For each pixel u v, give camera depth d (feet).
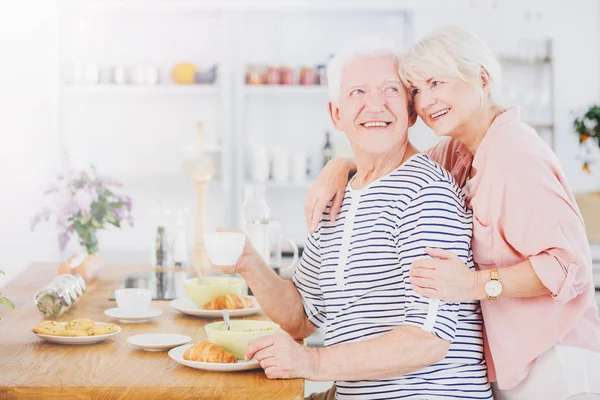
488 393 5.38
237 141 14.87
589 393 5.03
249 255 5.86
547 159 5.24
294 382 4.72
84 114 15.64
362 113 5.48
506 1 16.05
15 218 13.66
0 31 13.32
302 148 15.76
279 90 14.80
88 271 8.07
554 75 15.98
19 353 5.35
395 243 5.36
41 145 14.21
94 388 4.57
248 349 4.93
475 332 5.38
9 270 13.34
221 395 4.56
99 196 8.94
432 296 4.95
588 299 5.19
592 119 14.62
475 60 5.45
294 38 15.78
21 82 13.79
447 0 16.11
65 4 14.61
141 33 15.66
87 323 5.82
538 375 5.20
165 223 9.44
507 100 5.66
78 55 15.64
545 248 5.06
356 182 5.76
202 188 10.10
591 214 14.16
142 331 6.03
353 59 5.58
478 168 5.43
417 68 5.46
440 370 5.19
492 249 5.25
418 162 5.50
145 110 15.67
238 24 14.79
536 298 5.19
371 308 5.42
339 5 14.75
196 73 14.90
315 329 6.26
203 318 6.53
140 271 9.04
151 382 4.66
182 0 14.79
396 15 15.57
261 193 8.29
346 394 5.32
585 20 15.93
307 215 5.92
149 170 15.71
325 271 5.69
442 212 5.21
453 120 5.57
